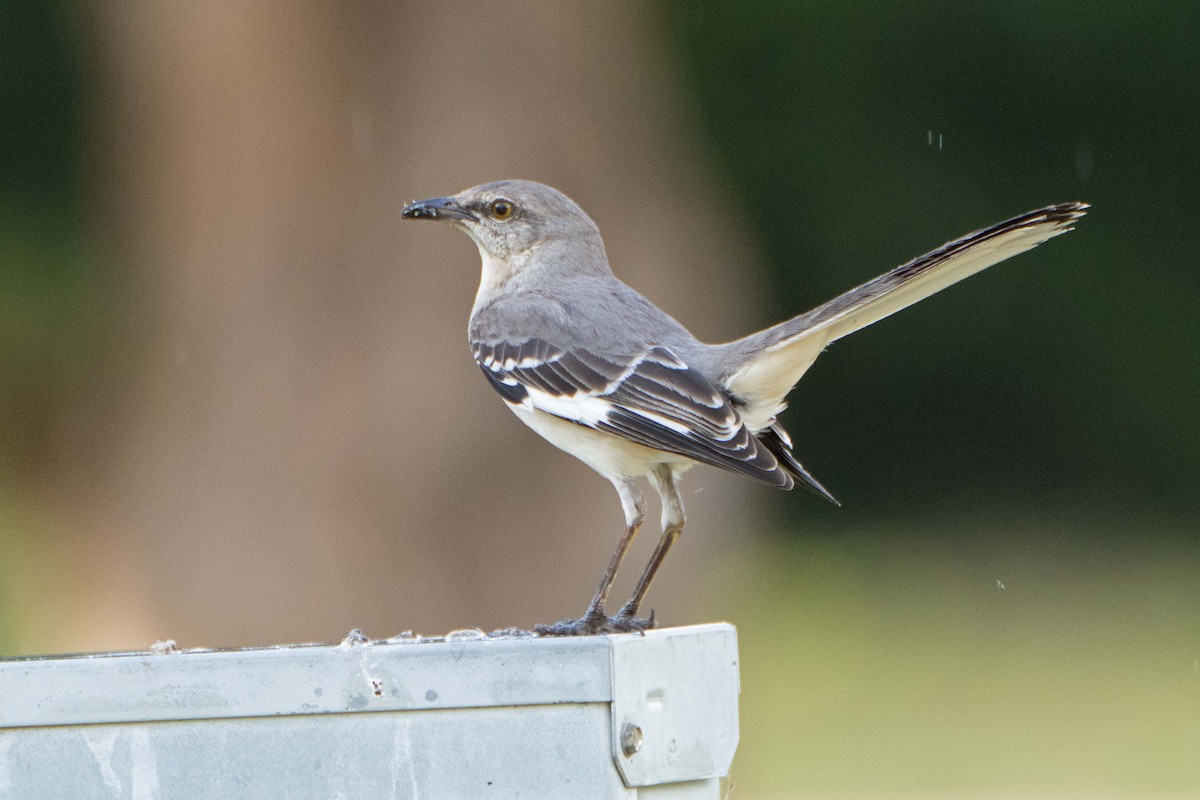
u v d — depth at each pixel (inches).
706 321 560.1
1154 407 1053.2
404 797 180.9
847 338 1085.8
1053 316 1055.0
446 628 490.9
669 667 193.0
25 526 932.6
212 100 527.5
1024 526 1040.8
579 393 296.8
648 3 583.8
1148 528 1015.0
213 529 513.7
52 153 1037.2
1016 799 544.4
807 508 1085.8
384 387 501.4
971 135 1039.0
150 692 182.1
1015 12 1013.2
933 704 693.9
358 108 517.7
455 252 504.4
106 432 732.7
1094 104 1035.3
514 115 520.1
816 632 825.5
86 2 1008.9
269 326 514.6
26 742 183.0
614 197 536.1
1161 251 1040.8
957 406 1090.7
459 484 494.6
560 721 179.9
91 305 1015.6
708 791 205.8
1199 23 1001.5
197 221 528.4
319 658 181.2
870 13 1018.7
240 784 181.9
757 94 1037.2
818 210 1044.5
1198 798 534.3
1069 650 769.6
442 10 515.5
